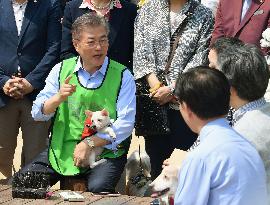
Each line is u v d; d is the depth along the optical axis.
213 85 3.48
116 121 5.40
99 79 5.47
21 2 6.38
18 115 6.49
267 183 3.83
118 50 6.22
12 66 6.36
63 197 4.68
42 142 6.50
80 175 5.43
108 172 5.35
